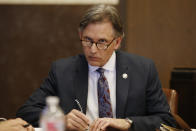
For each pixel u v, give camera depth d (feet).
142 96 15.16
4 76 31.89
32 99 15.53
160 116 14.34
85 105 14.88
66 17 30.30
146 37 28.17
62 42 30.60
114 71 15.53
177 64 27.99
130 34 28.37
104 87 14.94
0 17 31.12
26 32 31.01
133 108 14.96
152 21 27.96
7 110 32.30
